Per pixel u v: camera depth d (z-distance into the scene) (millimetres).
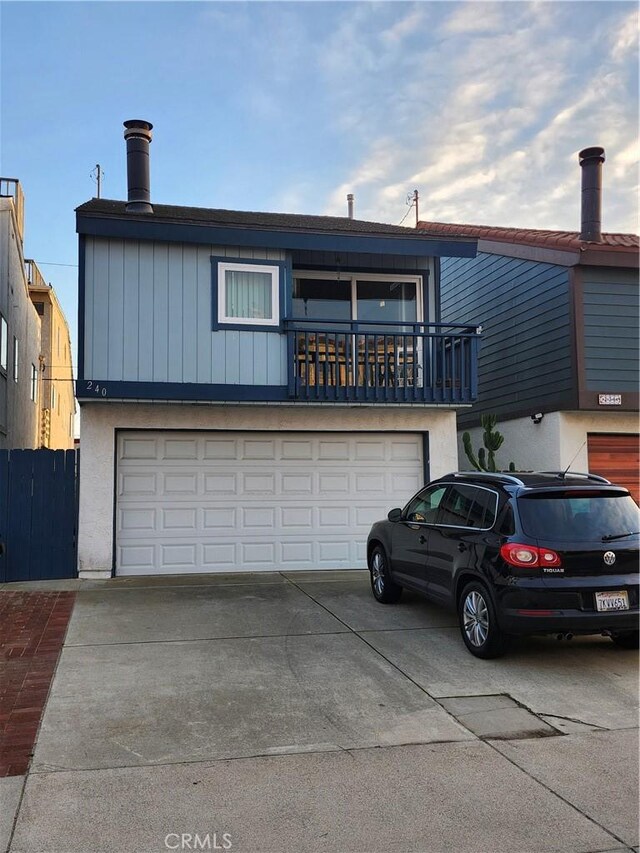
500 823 3771
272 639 7250
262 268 10906
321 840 3598
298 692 5754
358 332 11039
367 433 11891
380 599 8906
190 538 11094
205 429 11117
